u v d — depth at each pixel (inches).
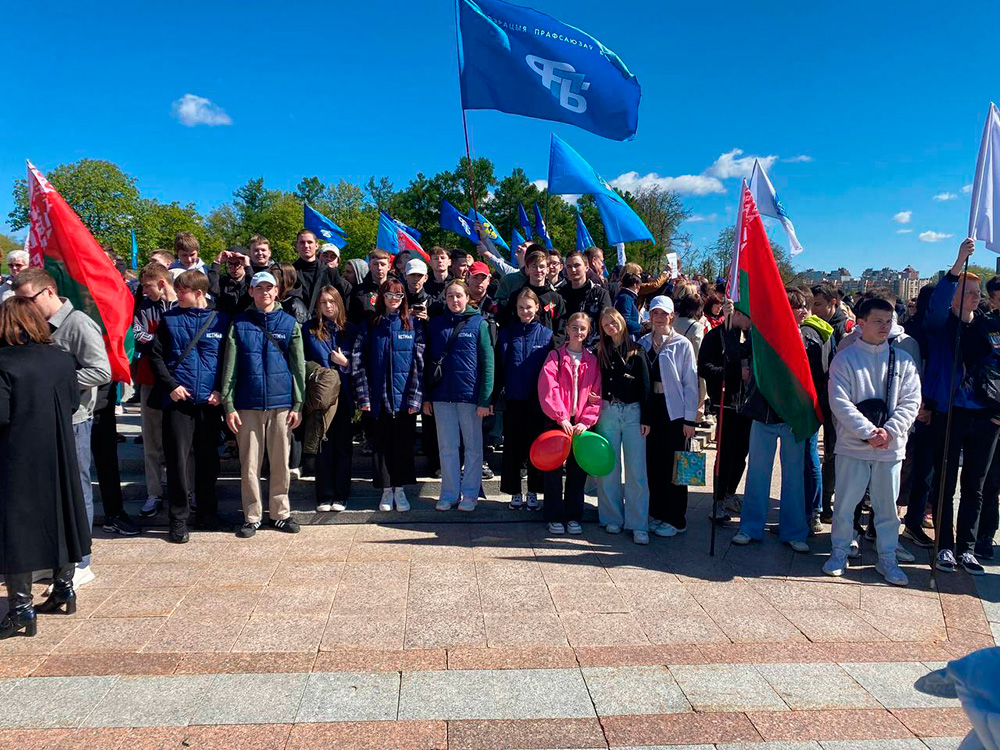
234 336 197.2
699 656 135.3
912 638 145.7
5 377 135.6
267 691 119.5
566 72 234.7
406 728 109.3
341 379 219.8
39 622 146.3
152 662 129.6
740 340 225.6
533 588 168.2
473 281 243.3
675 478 190.2
